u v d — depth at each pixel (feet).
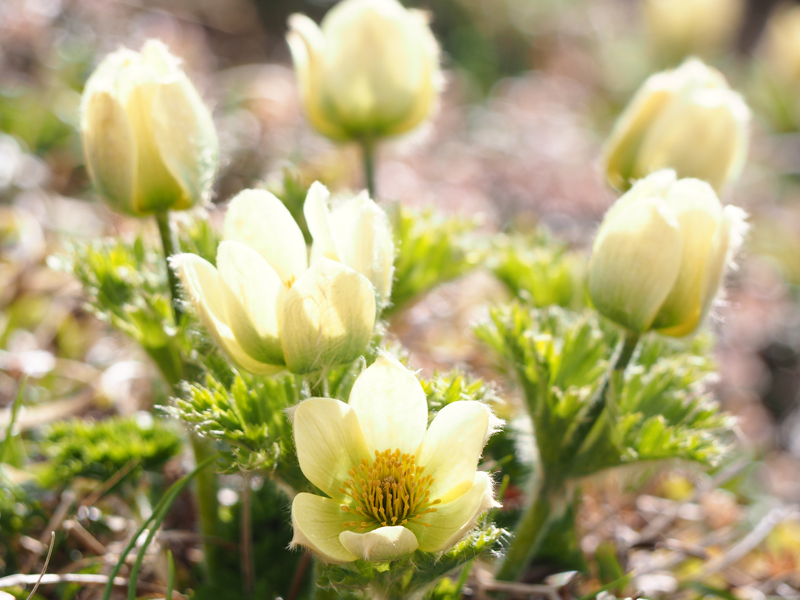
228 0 3.26
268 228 0.99
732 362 2.12
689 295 1.03
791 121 3.58
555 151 2.89
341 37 1.30
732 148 1.26
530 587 1.17
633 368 1.20
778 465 1.92
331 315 0.95
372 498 0.96
